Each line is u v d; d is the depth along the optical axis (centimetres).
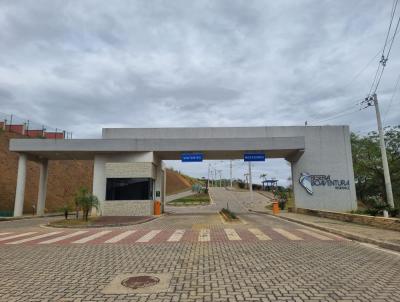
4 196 3678
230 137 3052
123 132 3084
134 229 1748
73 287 627
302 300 542
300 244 1162
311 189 2967
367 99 2250
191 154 3044
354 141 3734
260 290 598
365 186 3916
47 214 3341
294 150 2989
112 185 2877
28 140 2945
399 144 3300
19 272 755
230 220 2156
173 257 918
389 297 556
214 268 779
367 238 1228
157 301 541
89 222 2123
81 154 3152
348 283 646
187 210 4441
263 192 8588
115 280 675
